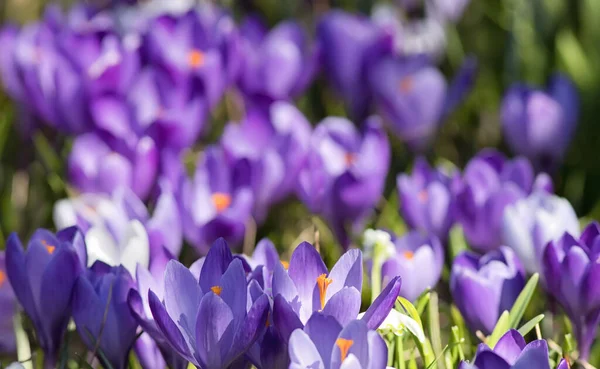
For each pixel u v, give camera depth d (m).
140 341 1.16
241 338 1.08
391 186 1.47
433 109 1.45
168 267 1.09
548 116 1.41
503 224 1.22
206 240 1.28
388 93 1.45
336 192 1.31
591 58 1.56
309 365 1.06
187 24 1.46
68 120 1.41
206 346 1.08
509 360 1.08
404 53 1.50
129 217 1.24
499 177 1.32
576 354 1.17
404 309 1.16
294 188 1.35
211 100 1.43
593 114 1.52
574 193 1.49
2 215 1.44
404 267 1.19
